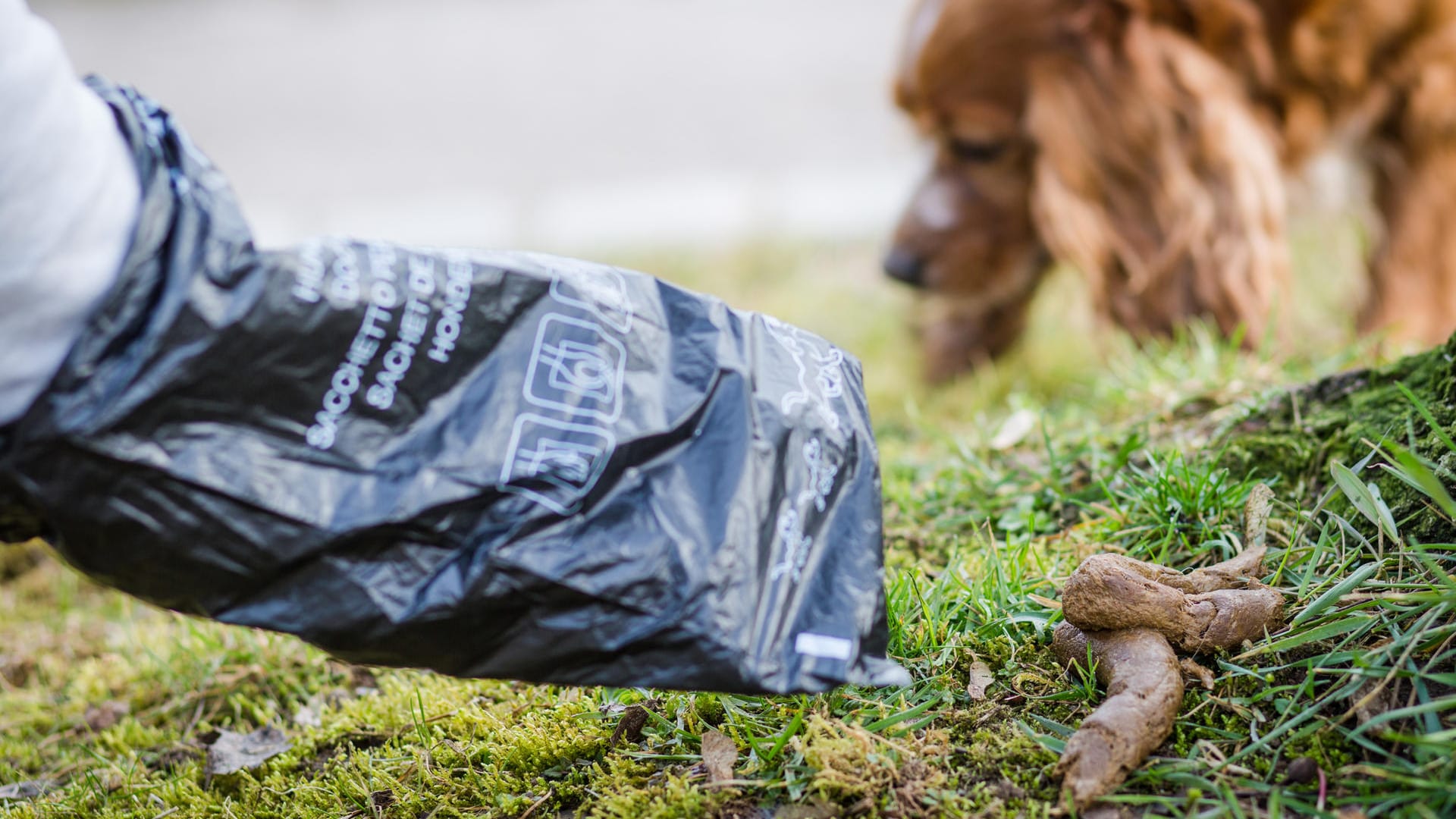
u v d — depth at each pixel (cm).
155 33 1029
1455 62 284
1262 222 279
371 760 158
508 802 142
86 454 104
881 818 127
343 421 114
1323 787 119
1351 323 306
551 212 644
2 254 98
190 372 107
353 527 112
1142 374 253
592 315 126
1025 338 361
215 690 200
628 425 121
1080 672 139
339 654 118
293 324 111
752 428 125
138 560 110
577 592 115
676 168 698
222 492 108
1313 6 275
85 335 104
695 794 132
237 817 154
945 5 303
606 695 159
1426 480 129
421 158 741
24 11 102
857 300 478
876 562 128
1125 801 120
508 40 988
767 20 977
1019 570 168
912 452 270
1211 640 136
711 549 118
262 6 1098
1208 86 277
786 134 739
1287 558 156
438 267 121
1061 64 288
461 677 120
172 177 112
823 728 140
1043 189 294
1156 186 282
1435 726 119
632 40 959
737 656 115
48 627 256
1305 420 188
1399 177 302
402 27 1036
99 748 191
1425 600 131
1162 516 175
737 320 133
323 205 670
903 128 346
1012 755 132
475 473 116
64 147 101
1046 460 217
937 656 154
